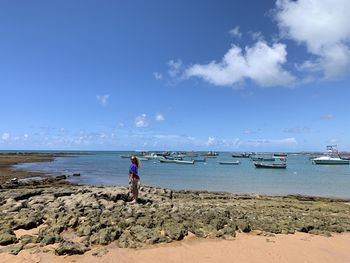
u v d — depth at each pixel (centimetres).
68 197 1736
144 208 1569
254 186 4319
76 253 1024
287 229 1415
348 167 9081
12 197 1803
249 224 1408
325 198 3111
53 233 1167
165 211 1540
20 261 958
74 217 1320
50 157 13688
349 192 3853
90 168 7581
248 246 1163
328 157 10481
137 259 1003
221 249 1117
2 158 11025
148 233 1186
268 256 1074
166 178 5281
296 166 9612
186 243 1162
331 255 1122
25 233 1212
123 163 10069
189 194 2864
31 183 3622
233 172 6825
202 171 7031
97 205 1542
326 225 1546
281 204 2444
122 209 1505
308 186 4419
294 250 1151
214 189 3916
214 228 1312
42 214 1395
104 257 1008
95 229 1216
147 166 8800
